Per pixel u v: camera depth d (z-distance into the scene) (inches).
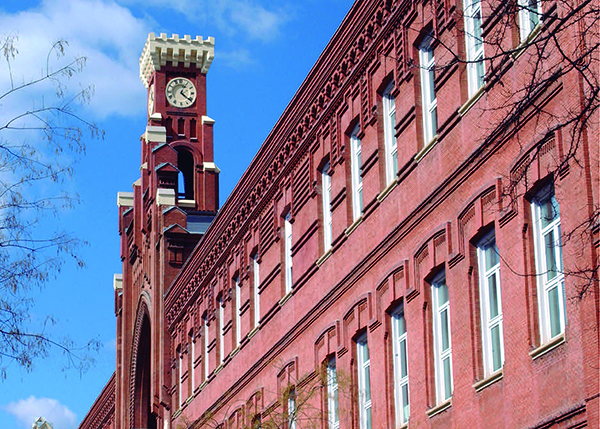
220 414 1485.0
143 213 2161.7
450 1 862.5
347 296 1045.8
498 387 732.7
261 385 1305.4
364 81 1043.3
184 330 1756.9
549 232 698.2
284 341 1223.5
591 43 622.5
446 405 809.5
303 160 1215.6
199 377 1630.2
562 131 664.4
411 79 931.3
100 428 2807.6
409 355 885.2
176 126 2610.7
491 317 773.9
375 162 1004.6
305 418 1030.4
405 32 949.8
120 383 2410.2
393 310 945.5
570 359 642.2
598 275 608.4
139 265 2239.2
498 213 743.1
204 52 2669.8
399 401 922.1
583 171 631.8
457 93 840.3
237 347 1432.1
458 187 820.6
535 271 704.4
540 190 705.0
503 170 748.6
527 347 693.3
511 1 490.9
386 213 965.8
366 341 1010.7
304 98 1196.5
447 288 847.1
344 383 955.3
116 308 2485.2
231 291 1481.3
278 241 1293.1
